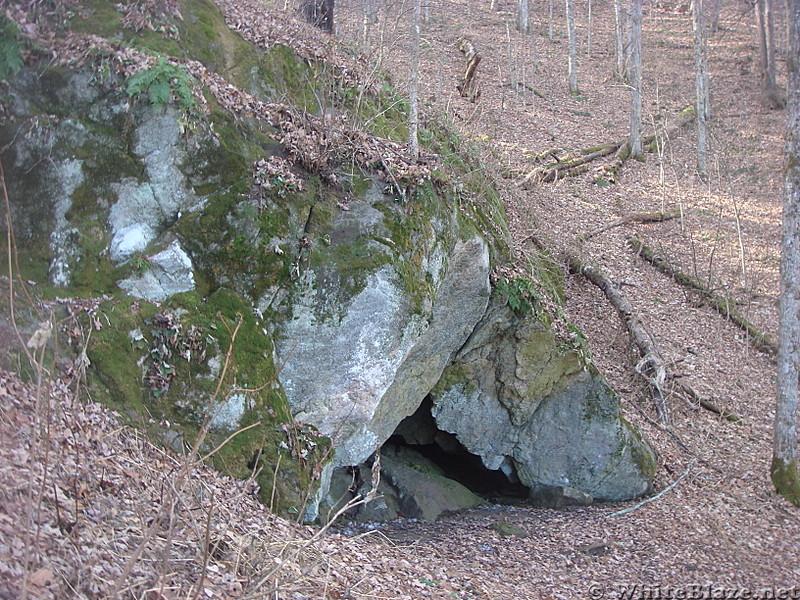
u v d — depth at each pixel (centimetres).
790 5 1177
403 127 1290
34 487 503
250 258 898
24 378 660
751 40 3975
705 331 1784
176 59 941
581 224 2055
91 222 856
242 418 830
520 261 1328
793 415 1242
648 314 1784
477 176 1413
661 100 3203
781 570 1019
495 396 1251
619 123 2886
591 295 1792
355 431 968
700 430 1472
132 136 886
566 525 1152
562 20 4156
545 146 2478
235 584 543
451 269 1089
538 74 3241
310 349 921
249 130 953
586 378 1266
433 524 1095
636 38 2591
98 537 504
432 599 729
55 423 595
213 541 591
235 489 752
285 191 935
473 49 3034
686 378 1593
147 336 809
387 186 1004
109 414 722
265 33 1135
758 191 2506
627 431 1287
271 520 737
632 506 1247
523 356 1235
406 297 962
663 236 2134
